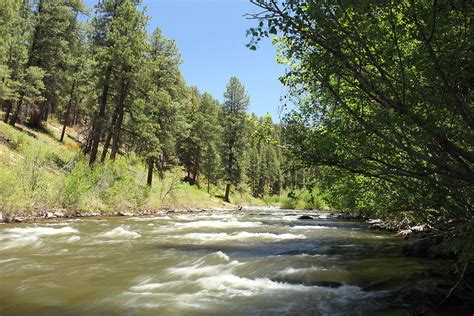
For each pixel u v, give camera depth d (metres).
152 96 33.97
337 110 5.38
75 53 46.94
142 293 7.14
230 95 58.97
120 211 26.86
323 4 3.82
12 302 6.37
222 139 59.22
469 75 4.01
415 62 4.07
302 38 4.18
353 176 6.73
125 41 30.45
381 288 7.53
